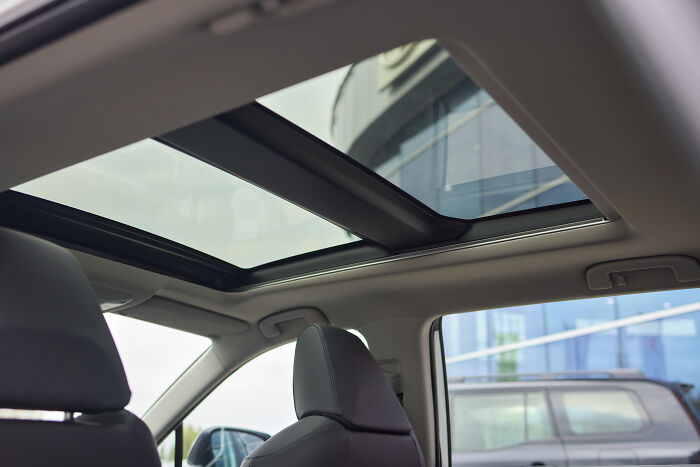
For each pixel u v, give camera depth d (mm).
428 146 2020
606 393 11102
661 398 11367
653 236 1703
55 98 904
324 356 1571
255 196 1976
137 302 2188
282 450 1477
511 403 11539
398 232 1977
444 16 840
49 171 1138
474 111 1999
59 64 836
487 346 12156
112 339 1150
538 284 1966
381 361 2189
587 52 932
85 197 1910
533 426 11234
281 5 740
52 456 988
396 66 1920
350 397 1543
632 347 11469
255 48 816
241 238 2188
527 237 1862
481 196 1949
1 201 1748
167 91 899
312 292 2227
